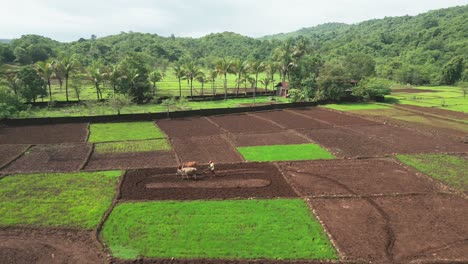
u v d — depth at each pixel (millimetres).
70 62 65125
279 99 76000
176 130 44344
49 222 20078
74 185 25594
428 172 28625
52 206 22109
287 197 23672
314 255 17062
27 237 18609
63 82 96875
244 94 79312
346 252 17312
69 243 18078
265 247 17719
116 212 21328
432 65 121750
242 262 16531
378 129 45156
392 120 51281
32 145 36438
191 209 21766
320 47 172375
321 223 20141
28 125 46656
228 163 30969
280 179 27125
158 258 16797
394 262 16516
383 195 24016
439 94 84750
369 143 37875
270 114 56844
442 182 26531
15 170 28891
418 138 40281
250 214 21156
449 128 45875
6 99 49875
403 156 32969
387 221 20469
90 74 66625
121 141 38688
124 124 47969
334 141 38781
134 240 18312
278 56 87125
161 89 90125
